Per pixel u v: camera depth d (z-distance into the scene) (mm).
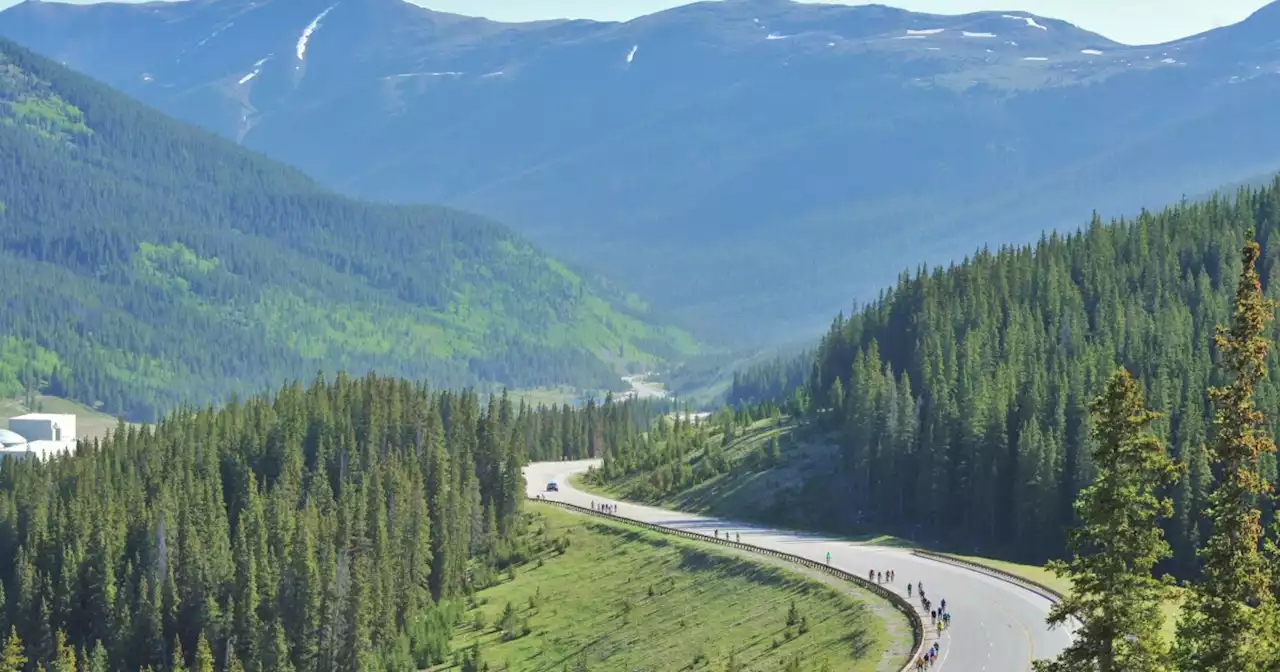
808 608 164375
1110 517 79562
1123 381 80188
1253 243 74750
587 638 189250
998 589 162125
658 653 171375
